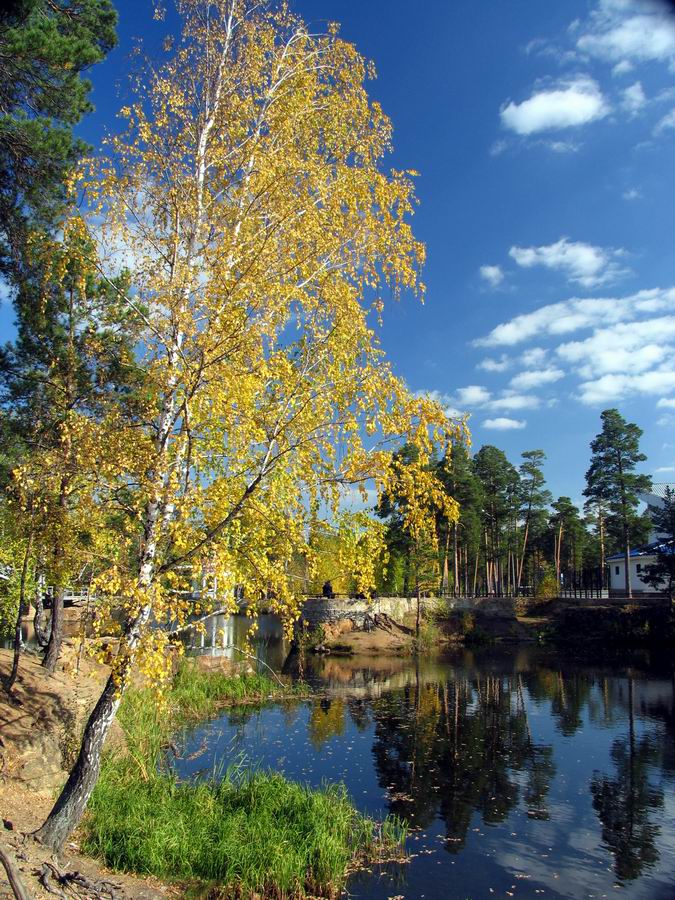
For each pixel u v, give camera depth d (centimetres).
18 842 813
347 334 880
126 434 876
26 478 937
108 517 938
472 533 5612
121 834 979
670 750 1798
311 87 1073
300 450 834
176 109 998
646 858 1104
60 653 1694
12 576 1580
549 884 1002
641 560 6316
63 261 924
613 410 5597
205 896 864
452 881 996
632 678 3219
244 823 1058
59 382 1380
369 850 1099
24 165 1218
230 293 816
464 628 4978
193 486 854
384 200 989
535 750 1794
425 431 819
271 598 897
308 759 1641
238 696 2445
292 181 959
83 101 1262
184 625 794
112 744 1388
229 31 1044
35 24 1164
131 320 962
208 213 977
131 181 948
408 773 1555
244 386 805
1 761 1108
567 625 5066
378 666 3722
